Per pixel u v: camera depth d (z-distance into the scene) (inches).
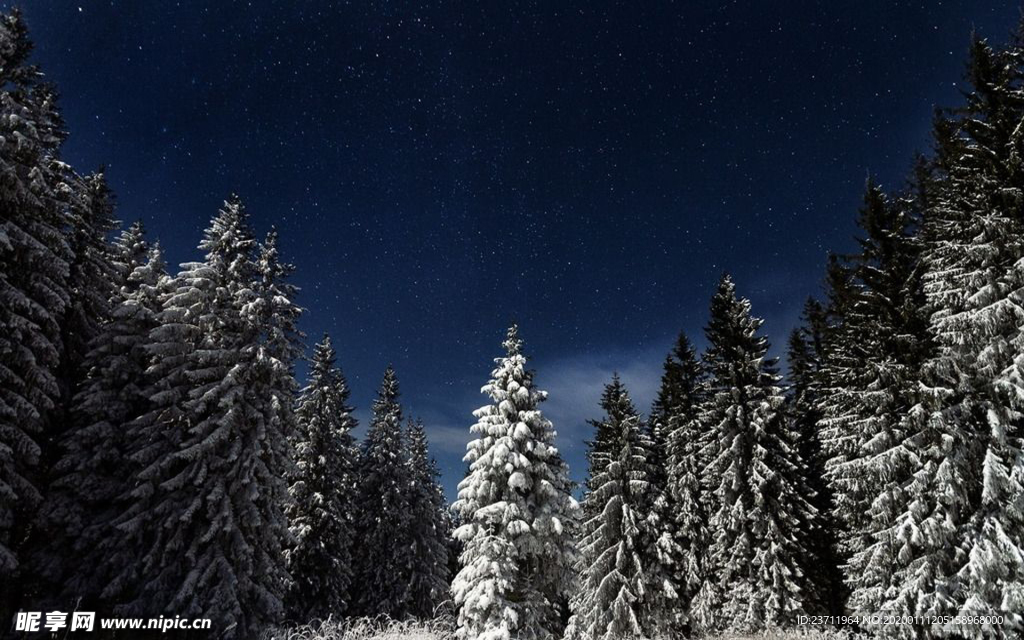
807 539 922.7
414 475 1523.1
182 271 868.0
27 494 657.0
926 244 724.7
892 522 700.7
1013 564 574.9
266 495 792.3
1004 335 611.5
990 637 560.7
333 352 1454.2
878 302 741.9
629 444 1035.3
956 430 632.4
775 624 811.4
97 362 845.8
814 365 1193.4
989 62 652.1
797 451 960.9
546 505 737.0
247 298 869.2
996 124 636.1
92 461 775.7
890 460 684.7
